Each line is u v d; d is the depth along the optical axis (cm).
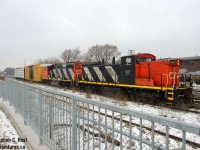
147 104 1356
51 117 476
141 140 231
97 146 474
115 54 8150
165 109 1164
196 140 617
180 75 1385
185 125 178
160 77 1363
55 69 3080
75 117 365
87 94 1814
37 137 595
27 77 4597
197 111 1099
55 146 448
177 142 577
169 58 1414
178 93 1277
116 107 261
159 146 211
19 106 832
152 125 215
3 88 1363
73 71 2489
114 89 1717
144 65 1475
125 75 1606
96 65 2059
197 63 4534
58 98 439
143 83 1440
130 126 244
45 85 3206
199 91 1928
